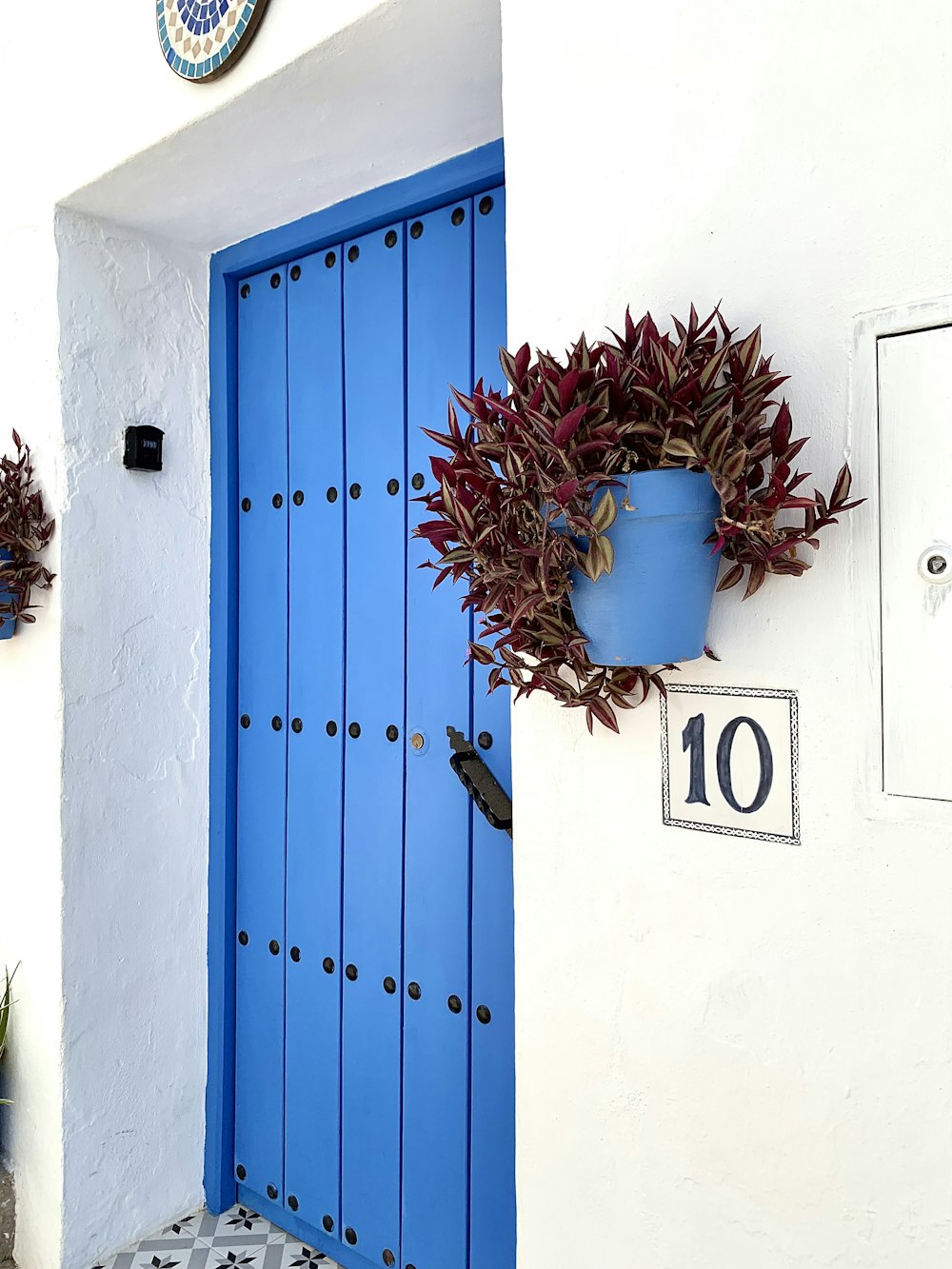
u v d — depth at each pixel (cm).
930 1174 87
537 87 114
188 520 206
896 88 88
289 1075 197
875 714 89
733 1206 99
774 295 95
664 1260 104
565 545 87
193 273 207
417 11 124
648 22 104
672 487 85
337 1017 187
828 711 92
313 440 193
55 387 184
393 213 173
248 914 207
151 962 200
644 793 106
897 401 88
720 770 100
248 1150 206
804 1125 94
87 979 189
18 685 195
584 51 109
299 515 196
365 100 146
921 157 87
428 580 172
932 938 87
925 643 87
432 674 171
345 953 186
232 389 208
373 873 181
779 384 87
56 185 181
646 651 91
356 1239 183
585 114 109
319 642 192
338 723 188
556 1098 114
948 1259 86
